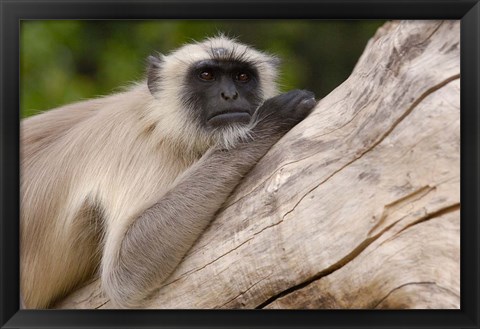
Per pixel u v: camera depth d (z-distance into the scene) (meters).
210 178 8.59
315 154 7.94
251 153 8.59
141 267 8.63
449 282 7.21
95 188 9.52
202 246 8.49
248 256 8.09
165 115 9.66
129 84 12.00
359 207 7.55
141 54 17.53
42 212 9.85
